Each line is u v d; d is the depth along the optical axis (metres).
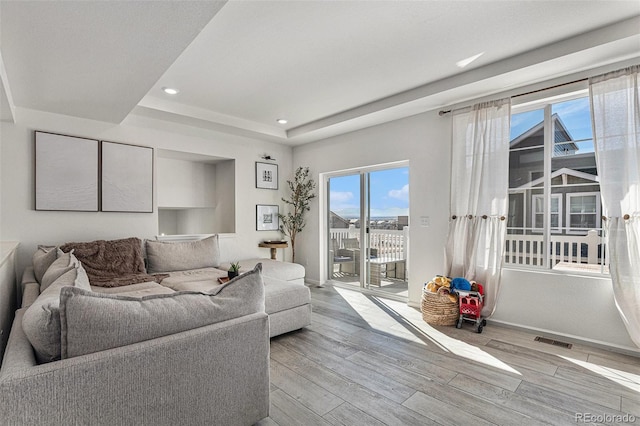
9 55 2.20
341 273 5.24
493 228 3.24
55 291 1.36
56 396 1.03
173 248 3.96
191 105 3.96
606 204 2.63
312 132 4.83
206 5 1.72
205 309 1.47
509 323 3.22
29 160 3.28
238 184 5.05
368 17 2.21
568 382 2.18
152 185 4.11
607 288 2.69
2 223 3.14
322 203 5.43
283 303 3.00
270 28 2.33
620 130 2.57
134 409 1.19
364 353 2.66
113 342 1.19
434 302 3.35
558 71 2.79
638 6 2.09
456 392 2.06
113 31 1.95
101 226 3.73
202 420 1.39
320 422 1.76
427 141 3.88
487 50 2.67
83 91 2.86
